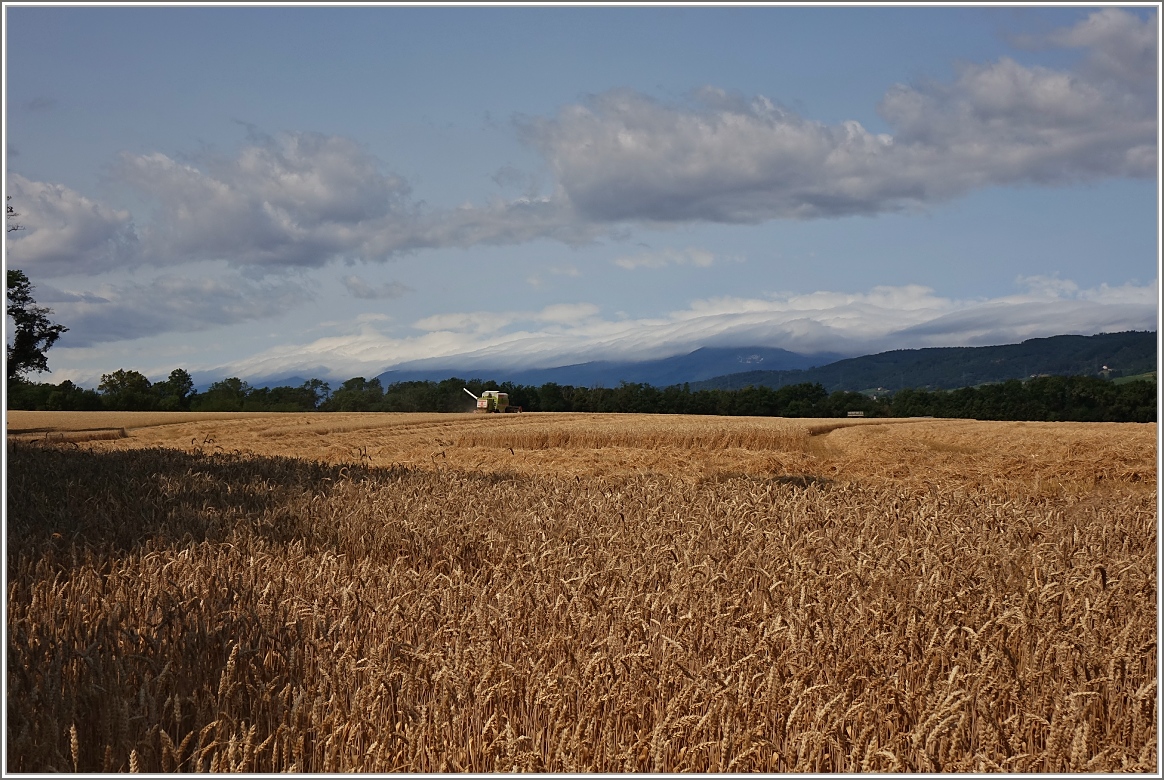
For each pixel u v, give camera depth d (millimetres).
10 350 55062
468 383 136125
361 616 5809
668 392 128375
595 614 5816
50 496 11461
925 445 36125
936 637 5230
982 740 4555
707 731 4457
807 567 7211
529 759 4340
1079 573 7039
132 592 6359
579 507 10852
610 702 4727
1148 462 23422
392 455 32438
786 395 123688
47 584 6496
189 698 4629
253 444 38500
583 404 130375
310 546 8984
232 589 6203
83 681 4762
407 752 4488
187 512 10148
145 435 45844
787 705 4609
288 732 4469
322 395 139625
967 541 8672
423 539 8883
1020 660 5297
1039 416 104125
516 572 7016
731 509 10781
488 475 17156
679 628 5574
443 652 5277
